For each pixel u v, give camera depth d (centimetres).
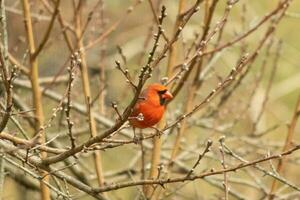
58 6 885
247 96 1368
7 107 674
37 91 920
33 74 922
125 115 636
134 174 1180
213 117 1162
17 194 1275
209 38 748
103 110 1187
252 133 1173
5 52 746
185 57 877
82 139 1348
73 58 681
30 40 925
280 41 1104
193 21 1684
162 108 692
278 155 689
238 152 1150
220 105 1103
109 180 1180
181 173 1138
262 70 1124
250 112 1379
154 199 894
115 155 1508
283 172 1076
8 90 666
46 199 877
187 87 1045
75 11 995
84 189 762
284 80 1800
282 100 1956
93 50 1440
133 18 1647
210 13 842
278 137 1742
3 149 707
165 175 880
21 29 1442
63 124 1073
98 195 768
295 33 1945
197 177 698
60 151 729
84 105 1259
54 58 1460
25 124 1094
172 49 895
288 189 1279
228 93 1082
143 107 680
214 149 1209
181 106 1153
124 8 1681
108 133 660
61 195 741
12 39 1427
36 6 1308
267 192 1054
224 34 1553
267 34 944
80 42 985
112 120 1206
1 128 689
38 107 917
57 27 1380
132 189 1322
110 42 1622
